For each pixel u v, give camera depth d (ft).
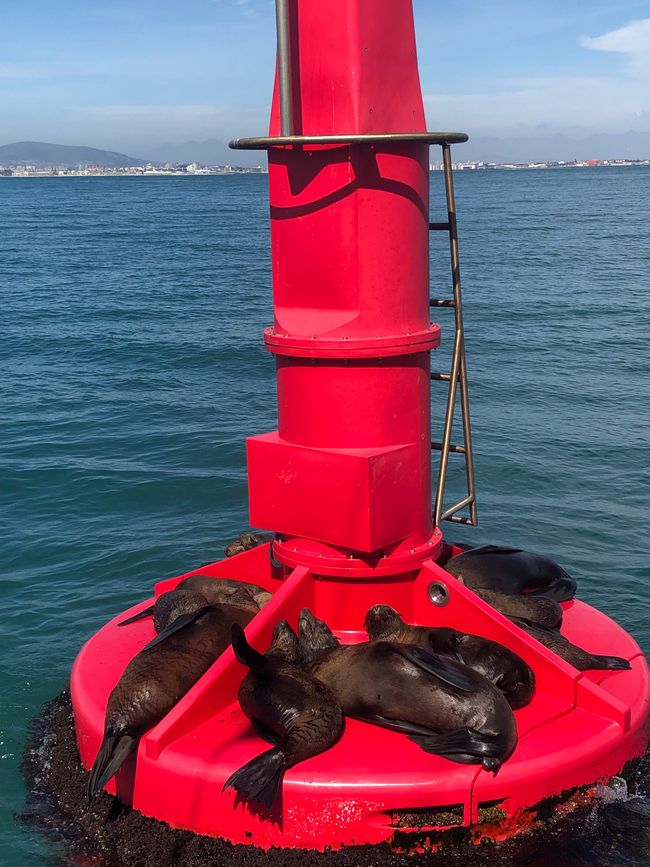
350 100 13.92
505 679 13.60
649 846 12.77
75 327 64.18
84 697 14.38
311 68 14.12
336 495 14.48
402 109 14.33
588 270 97.35
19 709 17.29
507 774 12.44
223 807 12.44
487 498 28.73
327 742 12.68
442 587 14.92
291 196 14.43
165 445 34.88
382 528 14.52
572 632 16.16
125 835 13.02
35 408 41.27
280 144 13.74
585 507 27.86
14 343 58.18
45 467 32.09
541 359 51.29
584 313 68.18
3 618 21.09
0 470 31.81
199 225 193.47
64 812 13.99
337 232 14.15
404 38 14.35
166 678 13.65
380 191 14.06
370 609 14.64
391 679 13.04
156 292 84.28
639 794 13.58
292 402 14.89
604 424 37.32
